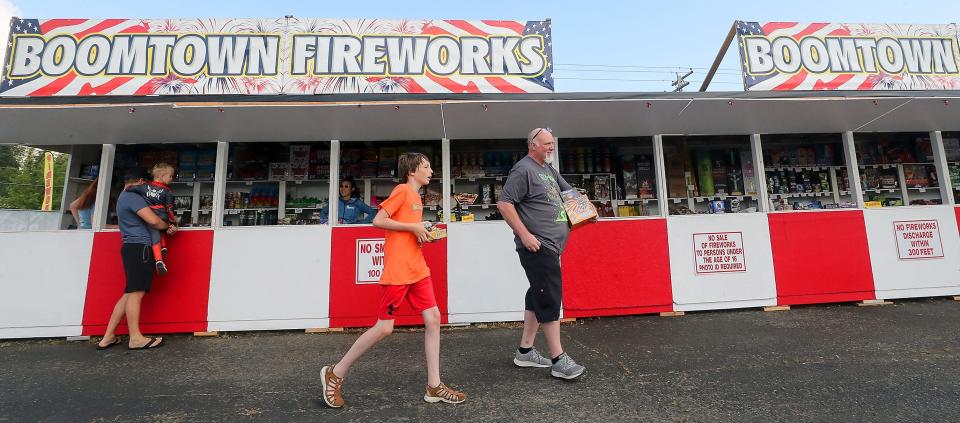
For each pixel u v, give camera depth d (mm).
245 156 5914
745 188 6312
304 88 3984
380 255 4414
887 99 4125
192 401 2555
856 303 4762
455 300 4410
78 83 3846
